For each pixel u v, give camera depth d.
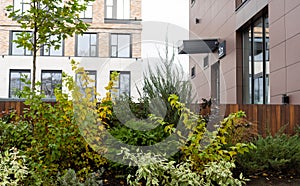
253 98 11.77
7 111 7.18
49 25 6.12
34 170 4.99
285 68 9.30
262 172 6.54
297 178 6.34
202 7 16.73
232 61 12.88
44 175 4.83
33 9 5.92
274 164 6.39
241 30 12.62
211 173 4.74
